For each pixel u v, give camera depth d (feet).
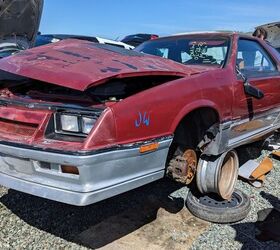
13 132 8.87
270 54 15.28
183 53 13.61
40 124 8.39
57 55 9.50
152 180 9.12
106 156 7.94
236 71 12.23
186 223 10.82
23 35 18.30
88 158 7.70
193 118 10.69
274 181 14.12
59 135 8.34
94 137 7.80
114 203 11.84
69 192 8.02
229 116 11.51
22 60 9.36
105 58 9.41
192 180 11.30
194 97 9.96
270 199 12.63
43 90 9.80
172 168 10.09
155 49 14.51
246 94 12.37
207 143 11.18
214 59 12.67
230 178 12.01
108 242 9.74
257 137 14.38
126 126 8.22
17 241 9.63
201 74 10.68
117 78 8.52
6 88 10.42
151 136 8.79
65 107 8.29
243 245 9.93
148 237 10.04
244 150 16.51
